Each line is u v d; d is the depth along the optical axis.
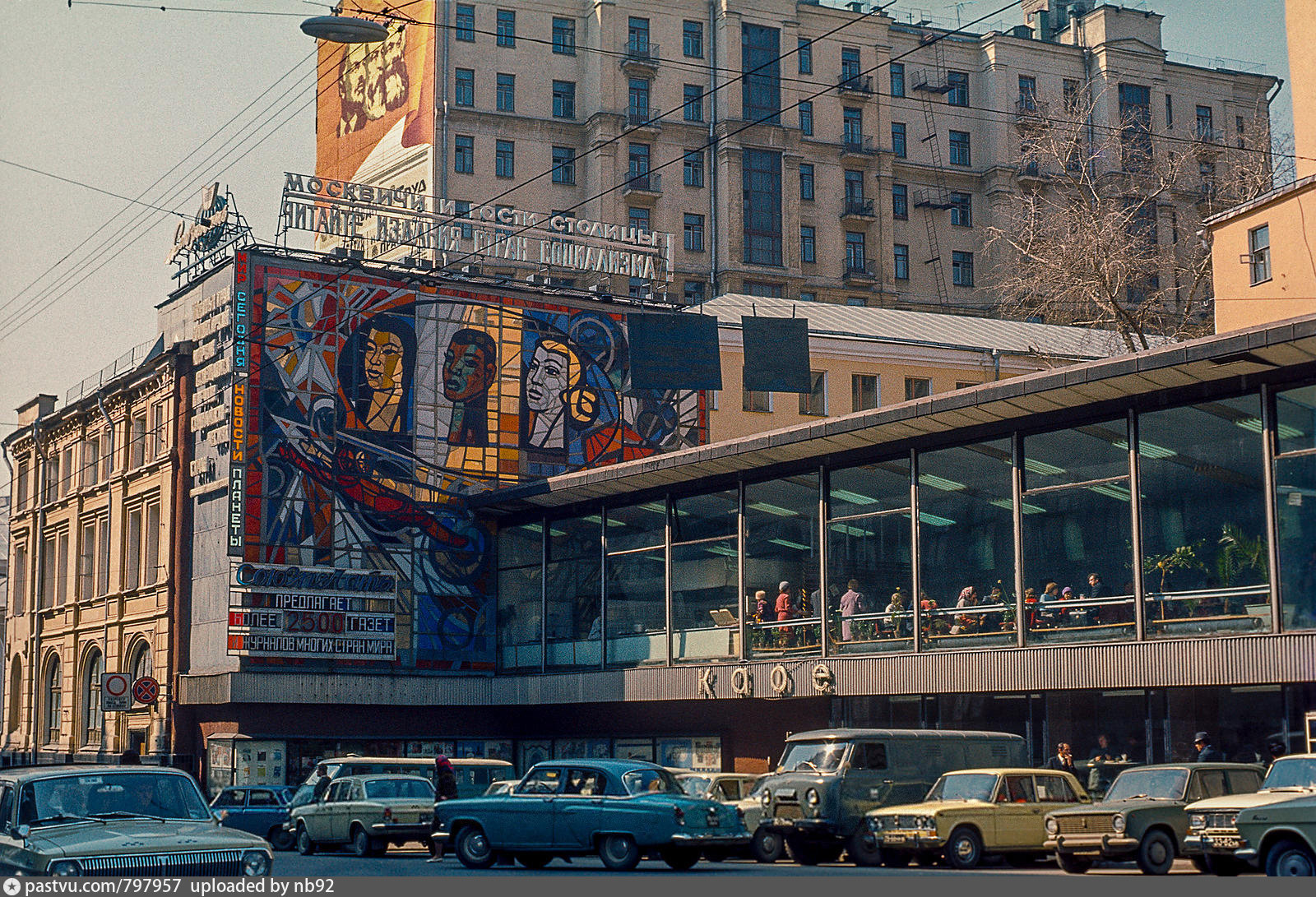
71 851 14.85
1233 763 23.69
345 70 85.19
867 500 34.38
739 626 37.09
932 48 95.94
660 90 87.06
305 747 43.16
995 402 29.94
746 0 88.88
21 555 61.16
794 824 25.34
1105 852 21.80
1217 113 82.25
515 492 43.34
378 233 47.03
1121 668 28.38
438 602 45.00
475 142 83.12
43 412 59.97
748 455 35.88
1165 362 26.89
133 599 49.00
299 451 43.75
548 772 24.22
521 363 47.59
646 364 47.53
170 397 46.75
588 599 42.31
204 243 46.66
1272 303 38.06
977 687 30.98
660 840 22.41
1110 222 55.25
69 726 53.56
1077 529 29.89
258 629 42.22
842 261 90.62
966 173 95.38
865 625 33.91
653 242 52.22
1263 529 26.73
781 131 88.94
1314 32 39.06
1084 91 84.56
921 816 23.59
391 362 45.47
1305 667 25.38
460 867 24.73
